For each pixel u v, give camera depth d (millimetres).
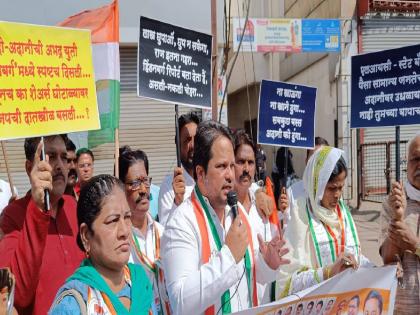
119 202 2355
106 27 4742
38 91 2934
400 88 3971
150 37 4691
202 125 2883
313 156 3656
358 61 4191
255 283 2908
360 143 13711
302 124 5219
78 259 3084
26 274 2730
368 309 3066
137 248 3393
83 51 3166
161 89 4750
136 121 10547
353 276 3002
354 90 4215
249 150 3986
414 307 3443
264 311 2719
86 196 2352
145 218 3689
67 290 2240
